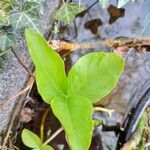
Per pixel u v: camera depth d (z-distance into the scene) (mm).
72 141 160
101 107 216
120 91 220
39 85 163
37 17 183
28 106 218
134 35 232
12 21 178
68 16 216
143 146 217
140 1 237
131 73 225
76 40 229
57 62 165
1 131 204
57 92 170
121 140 216
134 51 231
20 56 193
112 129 217
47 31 223
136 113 220
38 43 159
